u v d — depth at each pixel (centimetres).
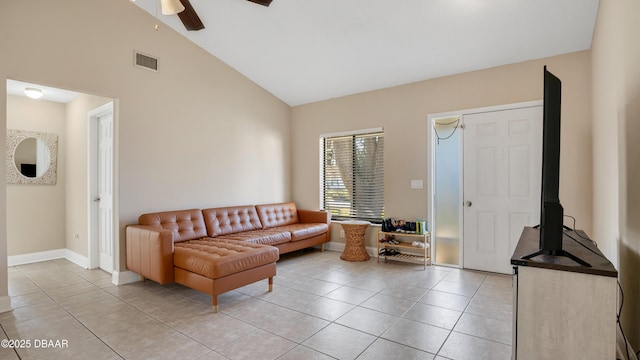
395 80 454
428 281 363
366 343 226
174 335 238
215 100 455
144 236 327
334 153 541
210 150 448
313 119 557
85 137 433
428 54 385
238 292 330
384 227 443
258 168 520
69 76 319
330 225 537
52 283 359
